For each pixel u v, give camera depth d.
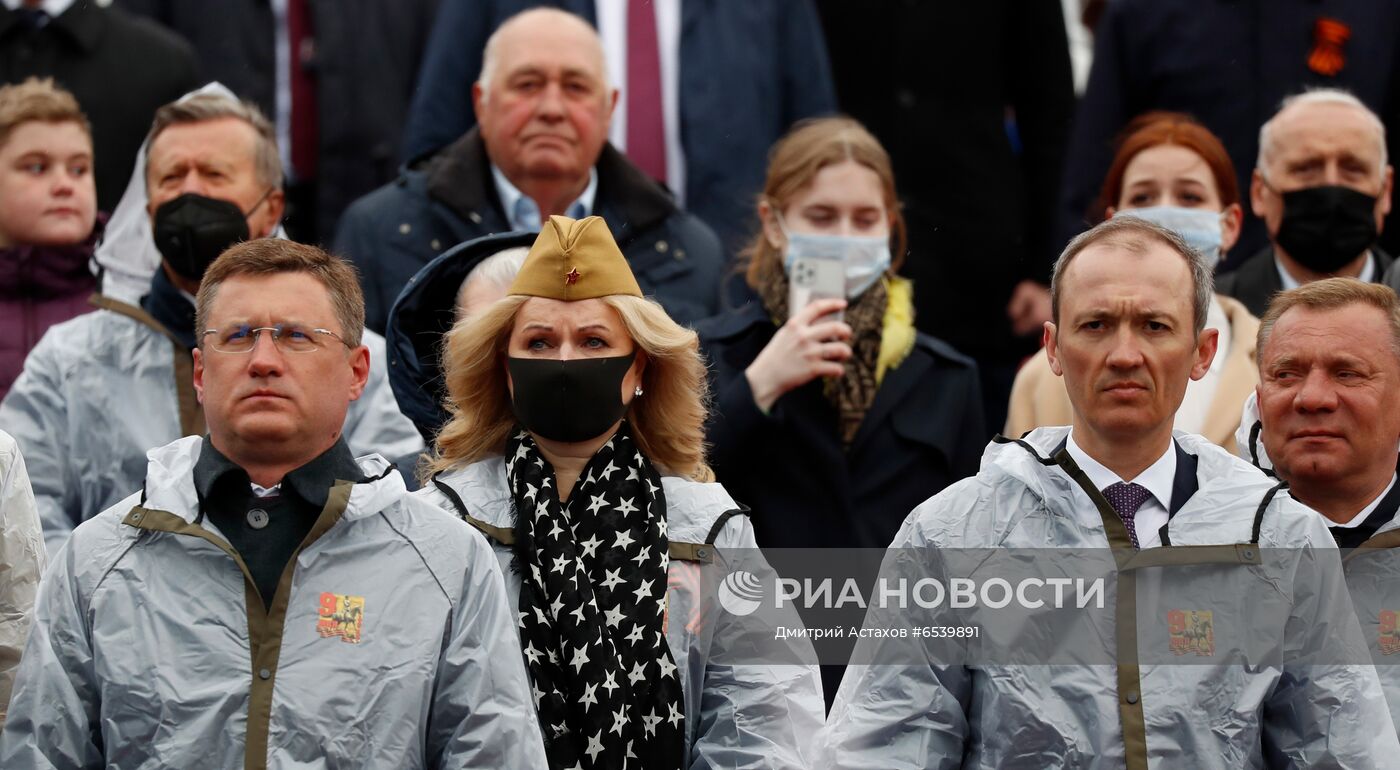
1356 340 19.19
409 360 20.44
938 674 17.03
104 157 28.47
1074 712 16.64
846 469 23.59
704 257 25.95
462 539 16.75
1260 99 29.88
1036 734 16.59
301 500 16.61
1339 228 25.77
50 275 24.80
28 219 24.69
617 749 17.14
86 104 28.52
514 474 18.22
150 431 22.12
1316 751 16.66
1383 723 16.75
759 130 29.66
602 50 26.19
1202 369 17.89
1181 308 17.19
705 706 17.73
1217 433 23.31
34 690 15.97
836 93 31.48
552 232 18.47
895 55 31.39
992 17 31.77
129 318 22.62
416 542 16.59
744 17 29.98
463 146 26.03
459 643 16.38
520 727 16.23
